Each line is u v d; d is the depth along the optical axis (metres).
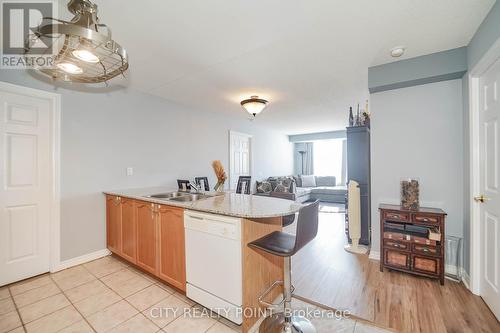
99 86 2.82
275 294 1.93
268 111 4.59
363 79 2.87
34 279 2.28
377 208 2.69
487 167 1.82
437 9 1.57
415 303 1.86
